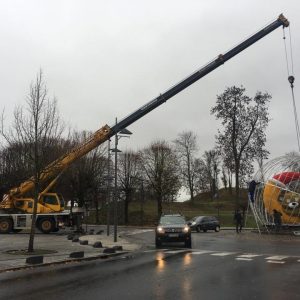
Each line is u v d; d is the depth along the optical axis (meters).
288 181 42.12
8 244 25.23
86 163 55.31
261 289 11.59
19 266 15.70
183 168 88.81
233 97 56.56
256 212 43.75
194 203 86.81
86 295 10.74
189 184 89.12
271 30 36.88
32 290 11.40
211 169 94.56
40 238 31.16
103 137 36.38
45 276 13.82
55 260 17.64
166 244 28.17
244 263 17.50
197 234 41.03
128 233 42.41
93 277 13.62
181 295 10.73
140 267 16.11
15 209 38.44
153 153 74.25
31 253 19.83
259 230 41.72
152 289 11.56
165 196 75.44
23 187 37.69
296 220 41.59
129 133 29.67
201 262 17.78
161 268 15.83
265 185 42.88
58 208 38.88
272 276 13.95
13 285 12.15
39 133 20.44
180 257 19.78
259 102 56.44
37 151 20.27
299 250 24.05
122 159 71.44
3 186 45.66
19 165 37.66
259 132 56.44
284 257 20.12
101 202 73.19
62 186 52.69
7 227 37.91
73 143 49.69
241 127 56.44
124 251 22.28
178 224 26.14
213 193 94.12
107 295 10.74
